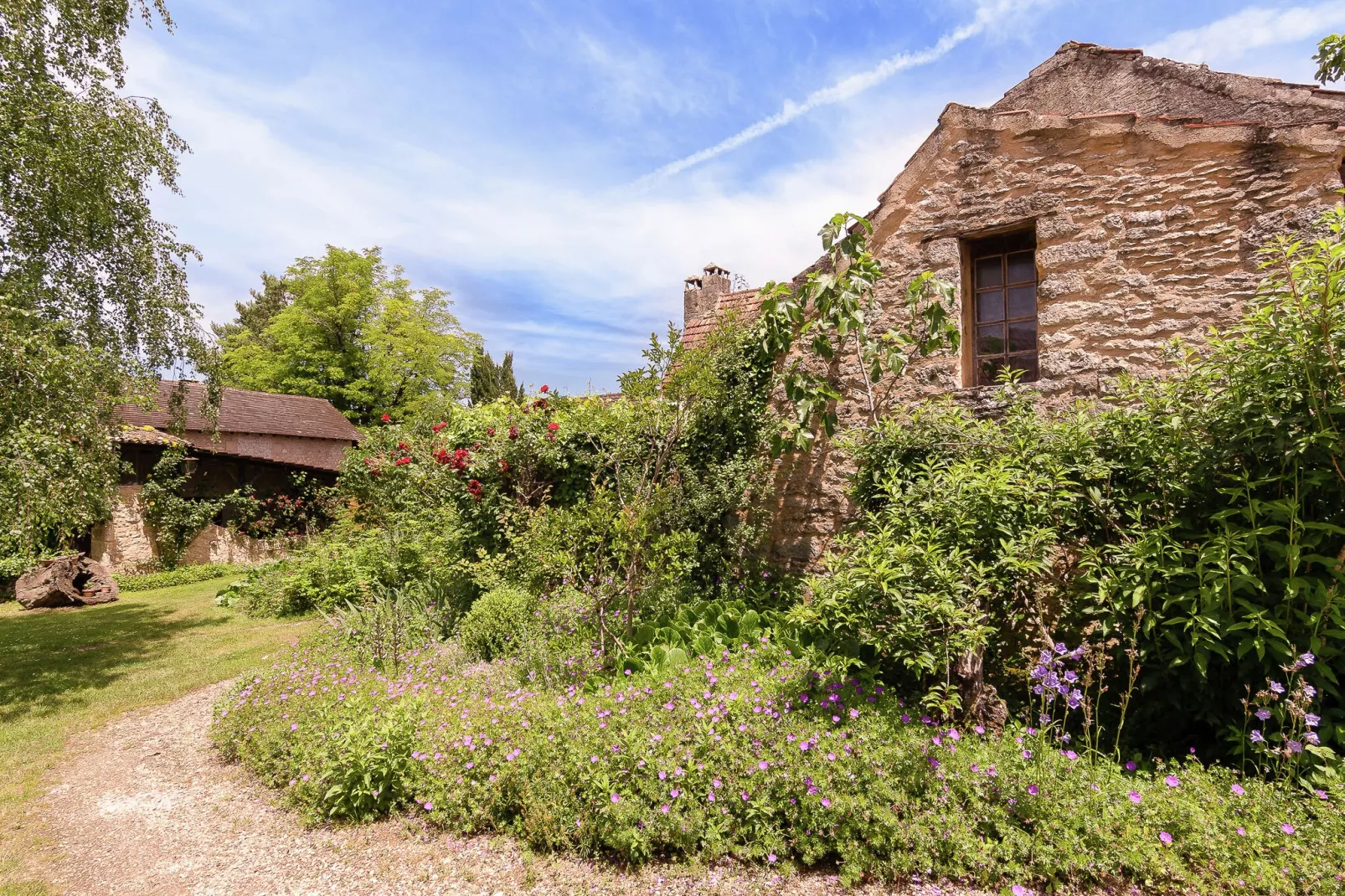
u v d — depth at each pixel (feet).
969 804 8.89
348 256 81.30
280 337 78.59
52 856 10.07
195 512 44.19
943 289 17.93
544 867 9.22
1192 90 17.47
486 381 99.50
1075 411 15.33
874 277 18.97
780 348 21.52
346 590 27.84
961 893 8.08
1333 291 9.32
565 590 19.21
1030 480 12.28
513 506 24.00
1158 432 11.85
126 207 26.23
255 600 30.71
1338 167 14.49
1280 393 9.93
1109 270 16.78
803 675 12.80
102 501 24.30
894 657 11.41
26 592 33.24
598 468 22.97
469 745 11.02
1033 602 12.94
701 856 9.11
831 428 20.22
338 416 71.87
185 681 19.38
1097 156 17.12
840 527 20.40
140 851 10.17
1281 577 9.98
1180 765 10.17
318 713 13.03
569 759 10.32
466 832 10.23
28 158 22.45
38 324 22.90
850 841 8.75
